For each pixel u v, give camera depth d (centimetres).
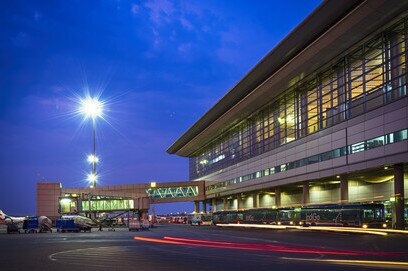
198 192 13700
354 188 7538
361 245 3397
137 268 1991
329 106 6956
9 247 3506
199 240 4266
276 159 8781
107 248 3262
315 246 3347
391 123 5356
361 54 6194
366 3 5194
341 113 6556
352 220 5519
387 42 5616
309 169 7369
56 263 2231
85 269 1964
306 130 7631
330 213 5884
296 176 7856
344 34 5859
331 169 6681
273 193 10806
